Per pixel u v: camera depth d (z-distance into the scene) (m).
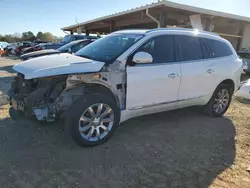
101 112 3.27
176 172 2.78
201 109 5.00
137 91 3.47
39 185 2.43
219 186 2.54
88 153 3.10
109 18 12.97
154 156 3.13
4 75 9.21
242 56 11.49
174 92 3.90
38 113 3.04
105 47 3.80
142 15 11.06
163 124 4.27
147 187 2.49
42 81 3.22
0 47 29.28
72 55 3.84
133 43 3.52
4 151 3.04
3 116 4.20
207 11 9.92
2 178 2.50
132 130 3.93
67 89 3.11
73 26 19.17
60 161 2.88
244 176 2.75
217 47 4.57
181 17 10.85
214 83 4.47
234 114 5.11
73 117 3.02
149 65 3.55
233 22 12.83
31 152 3.05
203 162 3.03
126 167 2.84
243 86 6.41
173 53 3.87
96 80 3.16
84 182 2.52
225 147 3.49
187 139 3.70
